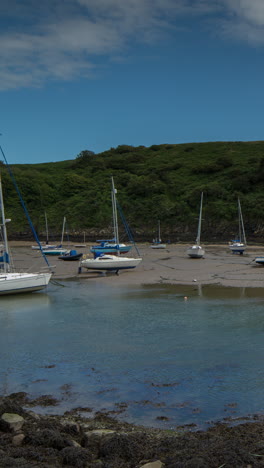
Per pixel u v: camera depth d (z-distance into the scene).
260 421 7.99
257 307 19.00
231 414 8.38
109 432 7.14
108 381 10.38
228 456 6.04
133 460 6.27
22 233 97.12
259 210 84.31
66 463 6.18
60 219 99.44
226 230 83.94
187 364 11.54
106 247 54.66
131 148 144.62
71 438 7.07
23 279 23.22
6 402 8.49
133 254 54.91
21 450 6.50
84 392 9.69
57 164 146.88
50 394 9.61
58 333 15.14
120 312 18.47
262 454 6.27
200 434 7.27
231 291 23.47
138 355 12.42
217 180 102.75
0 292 22.67
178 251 60.66
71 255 45.84
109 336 14.59
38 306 20.09
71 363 11.82
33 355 12.61
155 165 121.69
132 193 104.00
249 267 36.19
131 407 8.80
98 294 23.25
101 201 102.88
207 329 15.28
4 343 13.95
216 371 10.95
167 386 9.97
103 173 120.31
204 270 34.12
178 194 101.12
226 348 12.93
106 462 6.16
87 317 17.62
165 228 89.75
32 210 105.44
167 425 7.89
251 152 121.56
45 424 7.59
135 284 26.86
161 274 31.83
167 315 17.72
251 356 12.12
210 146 135.62
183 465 5.78
